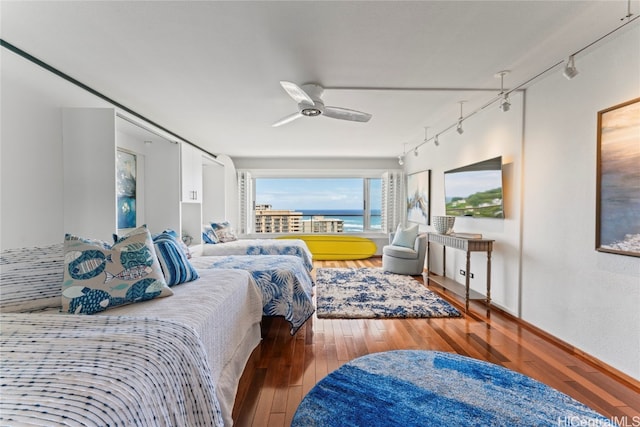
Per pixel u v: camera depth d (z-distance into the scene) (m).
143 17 1.69
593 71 2.14
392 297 3.73
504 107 2.68
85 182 2.35
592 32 1.86
